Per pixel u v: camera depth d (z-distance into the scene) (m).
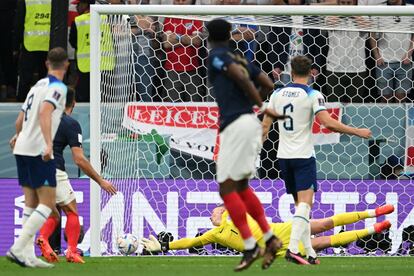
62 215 44.50
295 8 42.16
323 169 45.88
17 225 45.59
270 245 27.91
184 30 47.00
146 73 46.28
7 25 55.34
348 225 44.38
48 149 29.98
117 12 42.69
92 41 42.66
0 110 47.31
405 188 44.94
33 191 32.12
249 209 28.19
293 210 44.41
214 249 43.72
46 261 36.66
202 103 45.97
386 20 44.66
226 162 27.59
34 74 53.16
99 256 41.75
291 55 46.94
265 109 27.55
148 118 45.59
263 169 46.25
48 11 52.28
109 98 44.69
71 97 36.59
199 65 47.19
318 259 39.41
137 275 28.20
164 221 44.75
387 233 44.34
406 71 47.00
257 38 46.97
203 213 44.81
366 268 33.16
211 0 50.81
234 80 27.25
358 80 47.03
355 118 46.06
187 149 45.75
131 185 44.72
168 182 44.84
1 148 47.25
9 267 32.41
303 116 34.81
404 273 30.19
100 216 42.38
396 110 45.81
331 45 46.94
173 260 38.25
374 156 45.84
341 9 41.94
